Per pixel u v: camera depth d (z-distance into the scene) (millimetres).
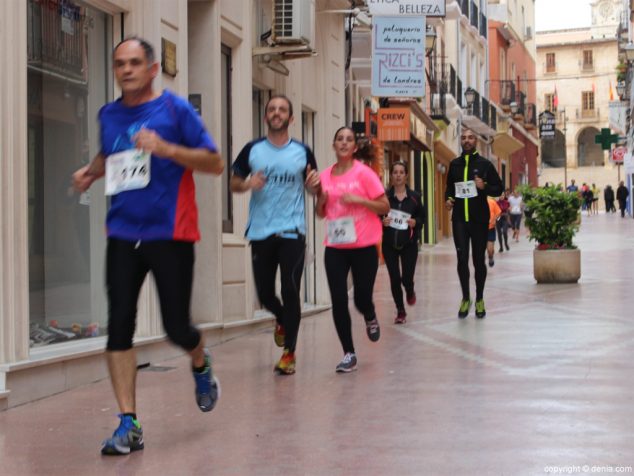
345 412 8906
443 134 50062
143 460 7281
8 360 9312
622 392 9617
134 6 12219
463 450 7414
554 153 132250
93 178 7930
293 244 10953
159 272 7547
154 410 9133
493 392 9727
